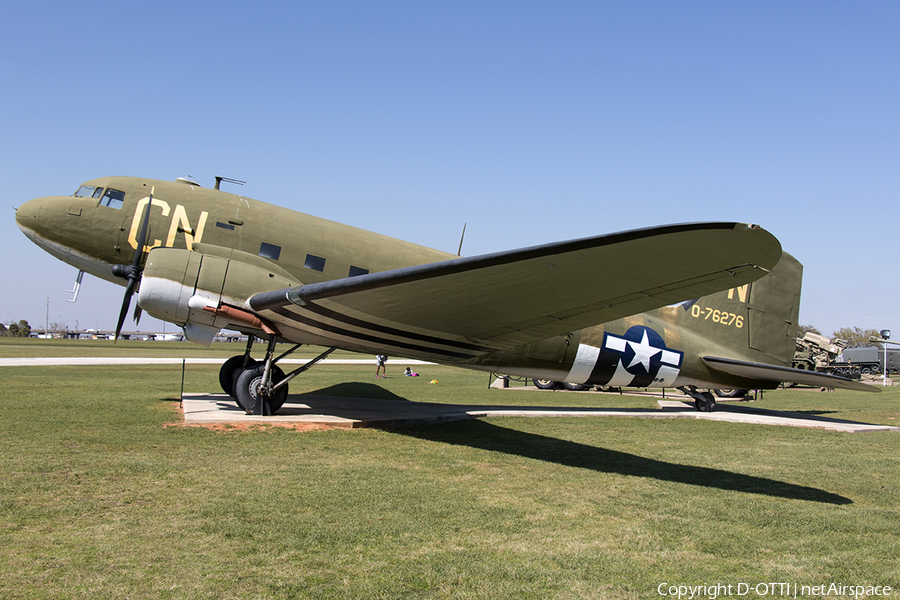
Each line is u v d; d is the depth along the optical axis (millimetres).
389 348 9297
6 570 3264
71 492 4762
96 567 3355
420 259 10742
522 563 3717
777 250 4664
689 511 4992
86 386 13344
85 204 9469
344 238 10250
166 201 9539
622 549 4035
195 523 4176
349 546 3887
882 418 12422
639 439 8734
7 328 122062
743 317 12477
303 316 7961
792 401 17922
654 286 5805
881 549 4152
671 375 11891
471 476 5980
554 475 6188
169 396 11375
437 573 3500
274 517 4383
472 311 7148
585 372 11188
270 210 10031
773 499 5449
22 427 7457
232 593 3107
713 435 9234
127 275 9242
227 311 8438
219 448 6691
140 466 5703
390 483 5531
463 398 14758
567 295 6324
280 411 9609
